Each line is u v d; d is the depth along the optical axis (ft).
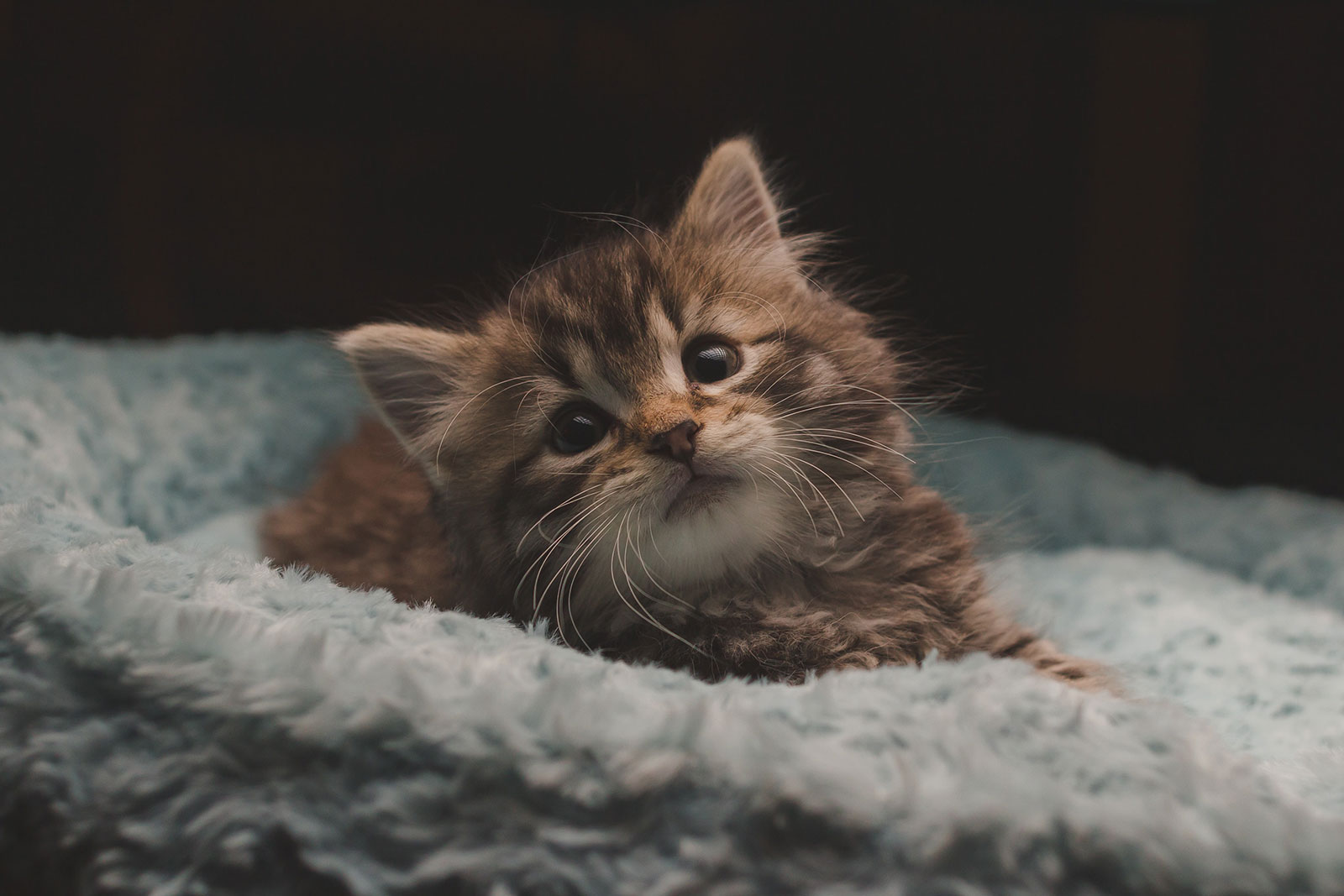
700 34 1.76
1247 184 1.87
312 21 1.62
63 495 1.12
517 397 1.03
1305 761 0.87
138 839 0.74
